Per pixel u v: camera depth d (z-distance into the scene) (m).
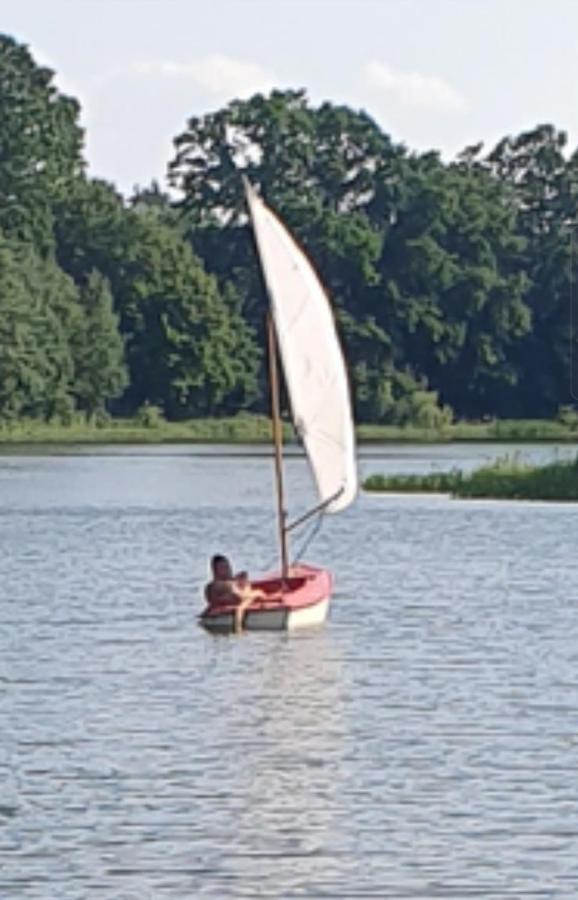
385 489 183.12
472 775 56.94
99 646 81.62
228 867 48.59
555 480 174.62
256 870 48.38
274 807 53.50
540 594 101.19
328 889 47.09
